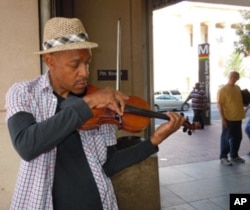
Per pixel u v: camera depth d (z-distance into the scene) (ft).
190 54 106.93
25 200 4.02
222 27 109.70
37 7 9.04
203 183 14.99
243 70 103.35
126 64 12.50
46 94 4.04
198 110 32.37
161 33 105.70
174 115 4.82
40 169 3.94
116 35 12.21
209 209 11.96
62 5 10.01
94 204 4.26
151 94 13.17
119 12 12.25
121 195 10.28
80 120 3.45
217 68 108.58
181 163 19.02
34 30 9.04
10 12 8.80
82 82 4.01
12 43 8.86
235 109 17.95
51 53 3.91
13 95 3.86
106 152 4.62
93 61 11.88
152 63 13.19
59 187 4.13
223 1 25.61
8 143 8.93
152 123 12.80
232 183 14.93
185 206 12.27
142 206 10.53
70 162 4.18
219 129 33.60
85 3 11.66
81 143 4.30
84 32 3.95
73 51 3.81
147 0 12.89
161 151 22.79
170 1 17.04
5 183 8.98
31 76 9.03
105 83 12.14
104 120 4.63
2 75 8.81
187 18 105.60
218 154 21.44
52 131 3.35
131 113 5.55
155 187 10.67
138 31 12.64
